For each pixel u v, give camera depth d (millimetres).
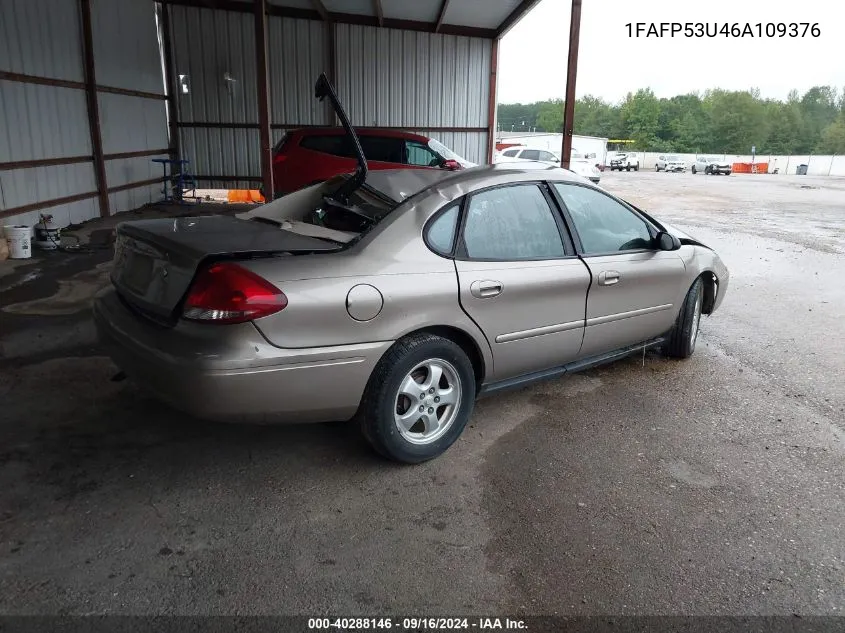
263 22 9930
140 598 2158
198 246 2705
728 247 10406
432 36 15156
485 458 3201
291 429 3410
